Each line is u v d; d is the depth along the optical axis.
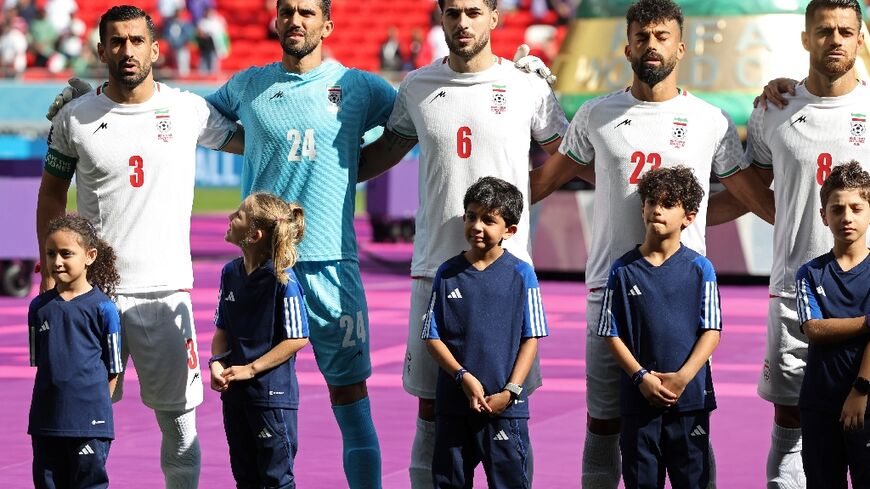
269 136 20.30
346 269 20.50
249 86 20.58
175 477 20.41
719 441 26.31
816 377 17.98
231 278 18.98
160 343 19.88
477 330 18.27
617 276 18.41
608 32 52.72
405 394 31.25
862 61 43.47
